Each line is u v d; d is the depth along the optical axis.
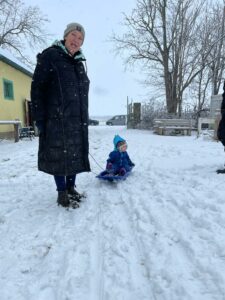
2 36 15.61
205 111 10.84
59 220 1.92
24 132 8.18
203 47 11.19
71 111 2.07
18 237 1.71
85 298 1.18
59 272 1.37
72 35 2.04
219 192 2.15
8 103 8.04
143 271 1.33
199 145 5.39
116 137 3.00
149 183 2.66
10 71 8.27
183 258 1.38
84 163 2.20
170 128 8.40
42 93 2.05
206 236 1.54
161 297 1.16
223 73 12.25
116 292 1.21
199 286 1.18
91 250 1.53
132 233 1.70
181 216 1.84
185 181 2.59
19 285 1.29
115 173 2.90
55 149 2.07
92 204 2.21
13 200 2.36
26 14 15.66
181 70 11.31
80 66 2.14
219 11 11.25
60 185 2.18
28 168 3.58
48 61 2.01
